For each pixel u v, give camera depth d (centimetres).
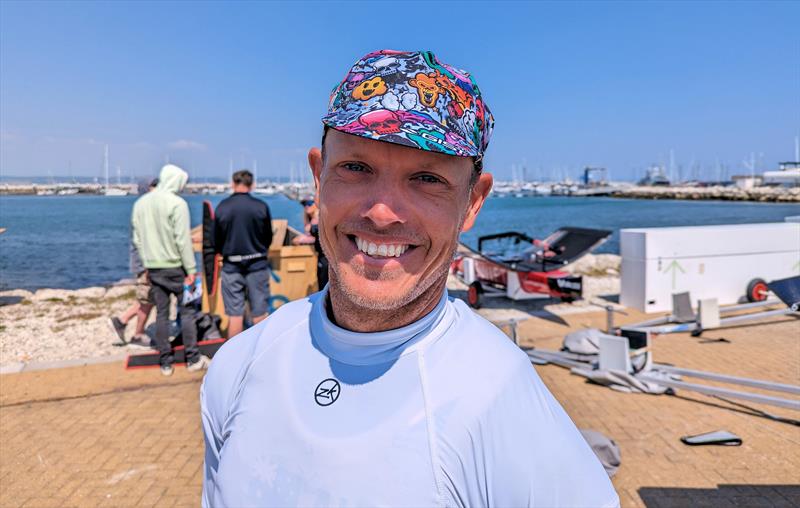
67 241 2619
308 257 746
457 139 105
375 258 109
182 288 583
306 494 105
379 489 101
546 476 102
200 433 453
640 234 853
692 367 591
